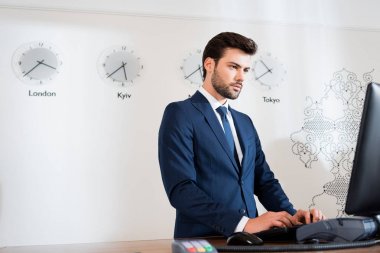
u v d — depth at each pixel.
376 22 2.72
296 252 0.76
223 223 0.98
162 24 2.39
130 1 2.38
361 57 2.66
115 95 2.30
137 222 2.24
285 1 2.60
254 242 0.83
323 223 0.85
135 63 2.33
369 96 0.79
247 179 1.31
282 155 2.47
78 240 2.18
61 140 2.21
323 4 2.65
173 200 1.12
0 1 2.23
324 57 2.61
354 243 0.81
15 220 2.13
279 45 2.55
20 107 2.20
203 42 2.43
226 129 1.33
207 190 1.24
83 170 2.22
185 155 1.19
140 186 2.27
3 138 2.16
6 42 2.21
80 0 2.32
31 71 2.22
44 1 2.28
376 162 0.79
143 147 2.29
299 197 2.46
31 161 2.17
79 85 2.27
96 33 2.31
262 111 2.48
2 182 2.13
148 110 2.32
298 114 2.52
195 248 0.65
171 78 2.37
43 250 0.94
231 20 2.48
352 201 0.80
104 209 2.22
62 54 2.26
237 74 1.32
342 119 2.59
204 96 1.35
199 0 2.47
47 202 2.17
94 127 2.26
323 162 2.53
